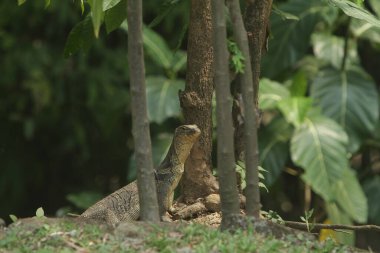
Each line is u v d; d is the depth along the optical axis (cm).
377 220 1487
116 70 1658
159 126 1583
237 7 715
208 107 859
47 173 1808
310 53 1650
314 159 1259
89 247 676
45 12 1638
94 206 884
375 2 1461
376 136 1505
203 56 843
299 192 1662
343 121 1377
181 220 813
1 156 1731
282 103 1286
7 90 1684
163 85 1376
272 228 711
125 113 1681
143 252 663
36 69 1622
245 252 658
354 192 1349
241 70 707
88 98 1630
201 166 870
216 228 752
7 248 677
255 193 718
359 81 1410
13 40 1652
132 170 1391
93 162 1802
